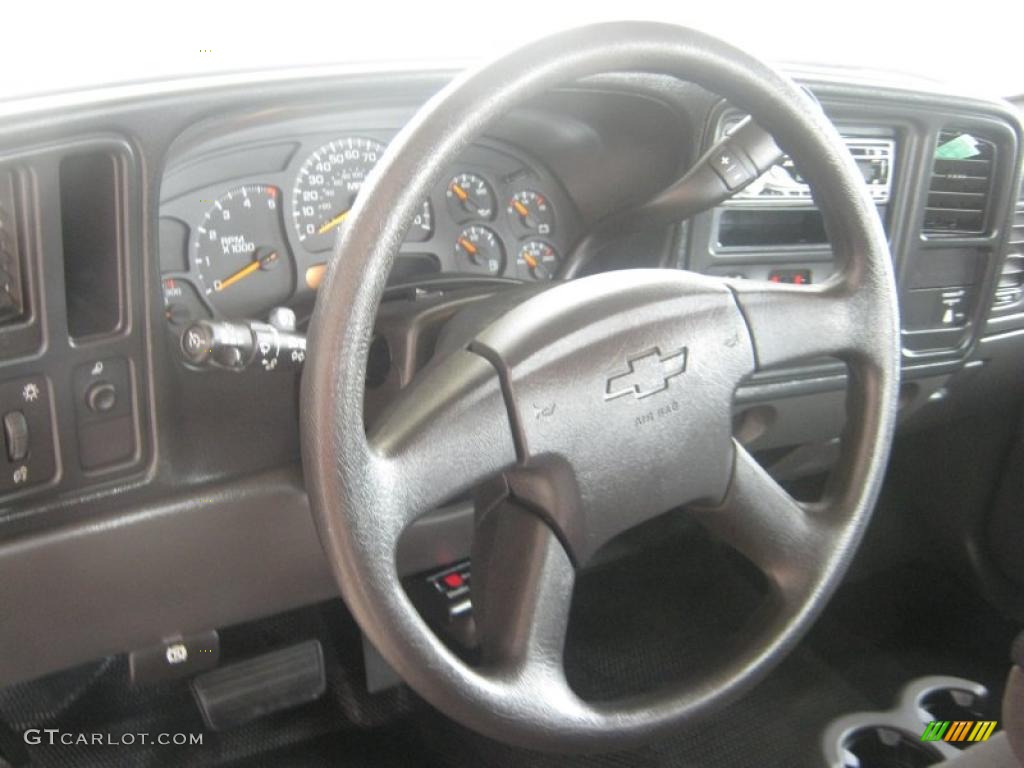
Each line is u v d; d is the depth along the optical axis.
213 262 1.25
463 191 1.44
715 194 1.21
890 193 1.64
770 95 0.96
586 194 1.52
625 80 1.34
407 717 1.57
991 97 1.67
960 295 1.76
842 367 1.59
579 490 0.93
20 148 0.95
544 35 0.84
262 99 1.11
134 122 1.00
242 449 1.17
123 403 1.08
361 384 0.80
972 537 1.94
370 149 1.32
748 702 1.63
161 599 1.18
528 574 0.94
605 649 1.72
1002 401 1.91
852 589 1.94
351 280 0.78
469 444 0.88
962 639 1.82
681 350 0.96
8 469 1.03
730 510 1.05
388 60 1.26
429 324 1.11
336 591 1.29
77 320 1.07
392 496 0.83
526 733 0.92
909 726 1.54
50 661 1.15
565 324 0.91
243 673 1.44
